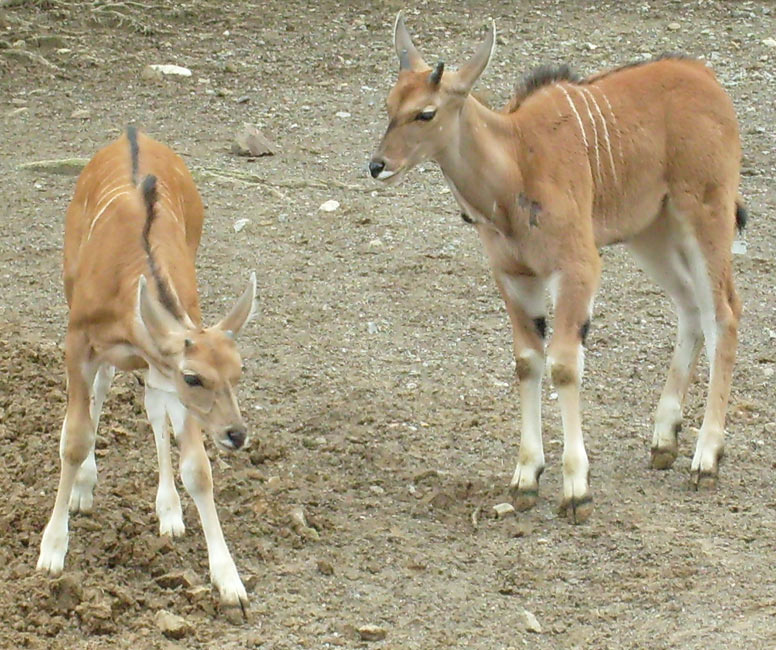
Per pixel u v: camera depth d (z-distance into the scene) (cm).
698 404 1160
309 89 2102
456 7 2520
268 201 1647
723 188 1008
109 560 876
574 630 821
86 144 1831
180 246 896
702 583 869
